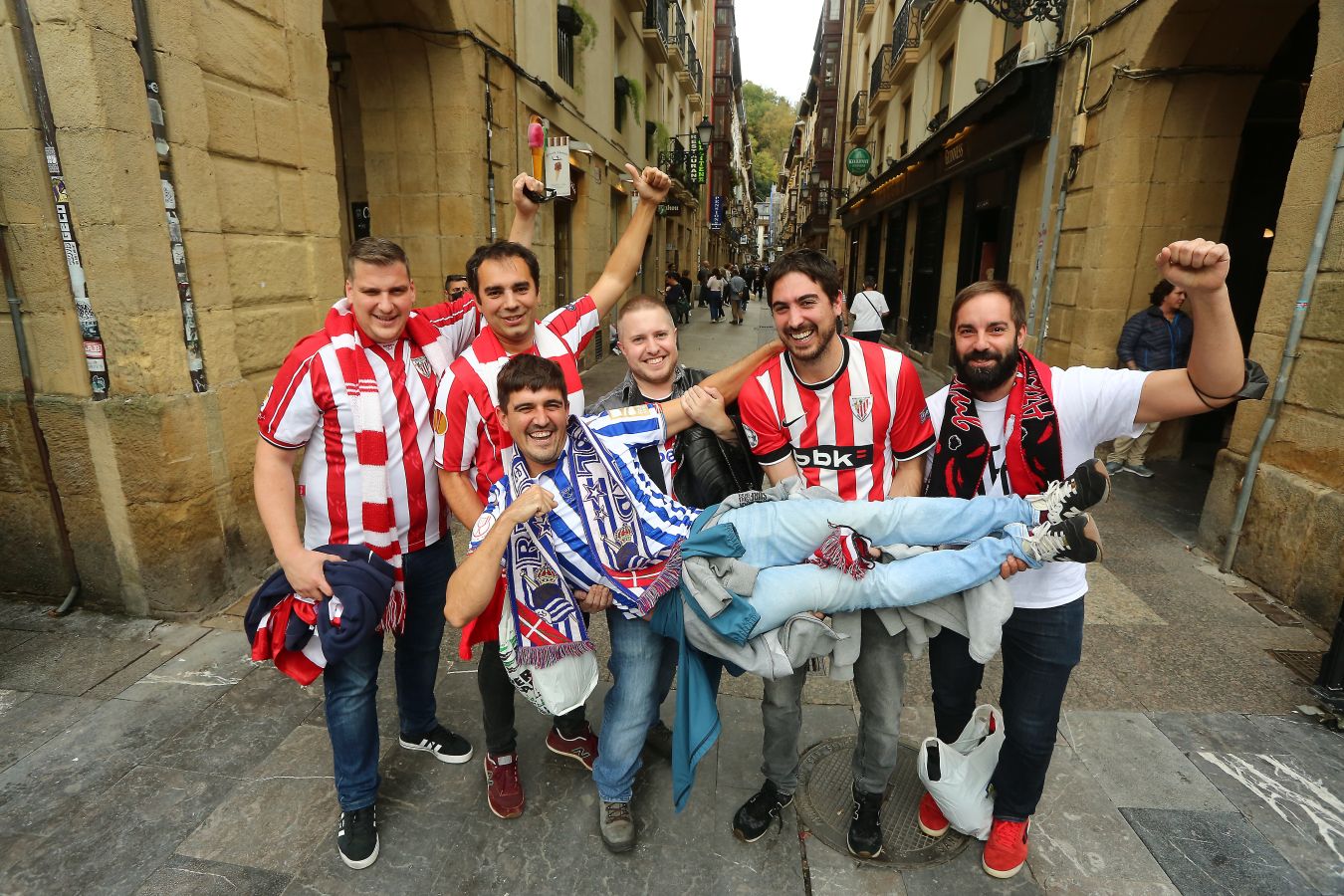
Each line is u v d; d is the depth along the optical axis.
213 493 3.35
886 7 15.61
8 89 2.76
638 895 1.91
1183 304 5.12
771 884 1.95
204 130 3.22
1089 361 5.85
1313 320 3.40
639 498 1.83
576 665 1.92
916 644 1.82
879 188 14.60
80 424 3.07
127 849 2.02
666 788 2.29
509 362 1.76
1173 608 3.46
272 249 3.71
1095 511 4.79
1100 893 1.91
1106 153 5.63
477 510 2.00
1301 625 3.31
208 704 2.68
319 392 1.88
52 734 2.51
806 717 2.65
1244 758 2.43
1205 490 5.25
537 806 2.22
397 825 2.14
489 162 6.36
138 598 3.27
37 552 3.31
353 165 6.48
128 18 2.84
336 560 1.88
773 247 75.00
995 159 7.89
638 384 2.14
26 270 2.96
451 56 5.75
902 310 13.52
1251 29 4.91
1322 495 3.29
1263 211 6.00
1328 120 3.34
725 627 1.68
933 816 2.09
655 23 13.28
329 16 5.59
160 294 3.06
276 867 1.98
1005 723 1.90
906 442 1.89
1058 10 6.38
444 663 3.01
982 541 1.68
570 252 9.84
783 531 1.77
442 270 6.24
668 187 2.53
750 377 1.95
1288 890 1.92
